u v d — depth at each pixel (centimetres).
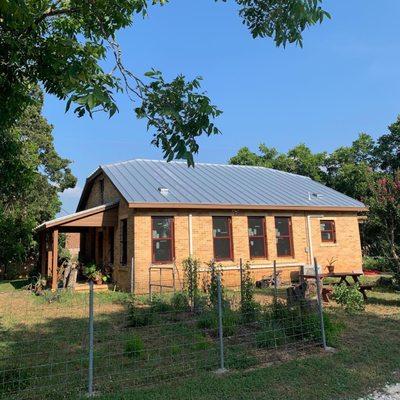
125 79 393
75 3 501
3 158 680
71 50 469
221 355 666
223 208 1898
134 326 997
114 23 530
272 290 1720
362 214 2453
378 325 977
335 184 4016
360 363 685
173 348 753
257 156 4712
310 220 2186
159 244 1786
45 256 2198
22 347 798
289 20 448
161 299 1318
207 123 368
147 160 2408
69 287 1736
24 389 570
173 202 1780
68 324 1034
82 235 2709
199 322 957
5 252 685
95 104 316
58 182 3269
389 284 1695
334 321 992
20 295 1619
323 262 2181
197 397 540
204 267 1816
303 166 4434
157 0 565
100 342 841
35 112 3005
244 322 934
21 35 468
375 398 548
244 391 562
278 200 2106
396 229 1376
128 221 1800
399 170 1440
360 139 4250
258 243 2028
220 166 2622
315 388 574
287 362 684
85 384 591
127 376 622
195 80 376
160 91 373
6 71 486
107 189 2158
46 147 3156
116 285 1866
